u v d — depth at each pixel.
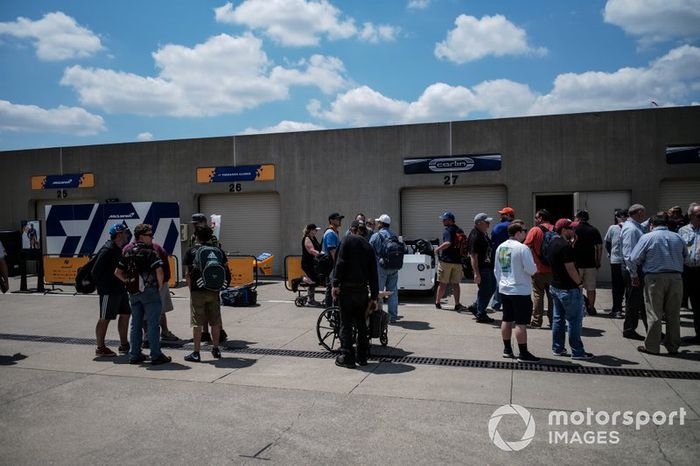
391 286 9.27
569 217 14.84
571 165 14.47
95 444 4.43
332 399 5.42
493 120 15.05
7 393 5.77
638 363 6.61
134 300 6.91
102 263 7.28
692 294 7.59
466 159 15.25
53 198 19.62
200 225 7.27
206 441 4.45
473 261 9.10
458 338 8.06
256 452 4.23
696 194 13.95
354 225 6.90
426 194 15.93
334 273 6.74
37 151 19.70
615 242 9.52
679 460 4.00
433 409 5.10
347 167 16.30
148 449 4.32
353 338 6.76
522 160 14.83
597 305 10.86
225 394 5.64
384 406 5.20
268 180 17.08
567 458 4.06
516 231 6.84
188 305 11.70
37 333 9.00
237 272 14.42
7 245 18.75
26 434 4.66
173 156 18.06
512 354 6.92
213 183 17.64
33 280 17.52
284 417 4.96
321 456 4.14
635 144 14.04
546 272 8.62
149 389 5.84
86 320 10.18
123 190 18.69
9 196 20.16
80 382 6.14
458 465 3.96
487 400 5.34
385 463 4.01
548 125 14.63
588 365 6.54
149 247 6.97
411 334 8.35
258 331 8.82
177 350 7.66
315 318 9.90
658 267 6.91
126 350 7.63
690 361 6.68
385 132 15.94
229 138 17.45
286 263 14.39
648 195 13.98
